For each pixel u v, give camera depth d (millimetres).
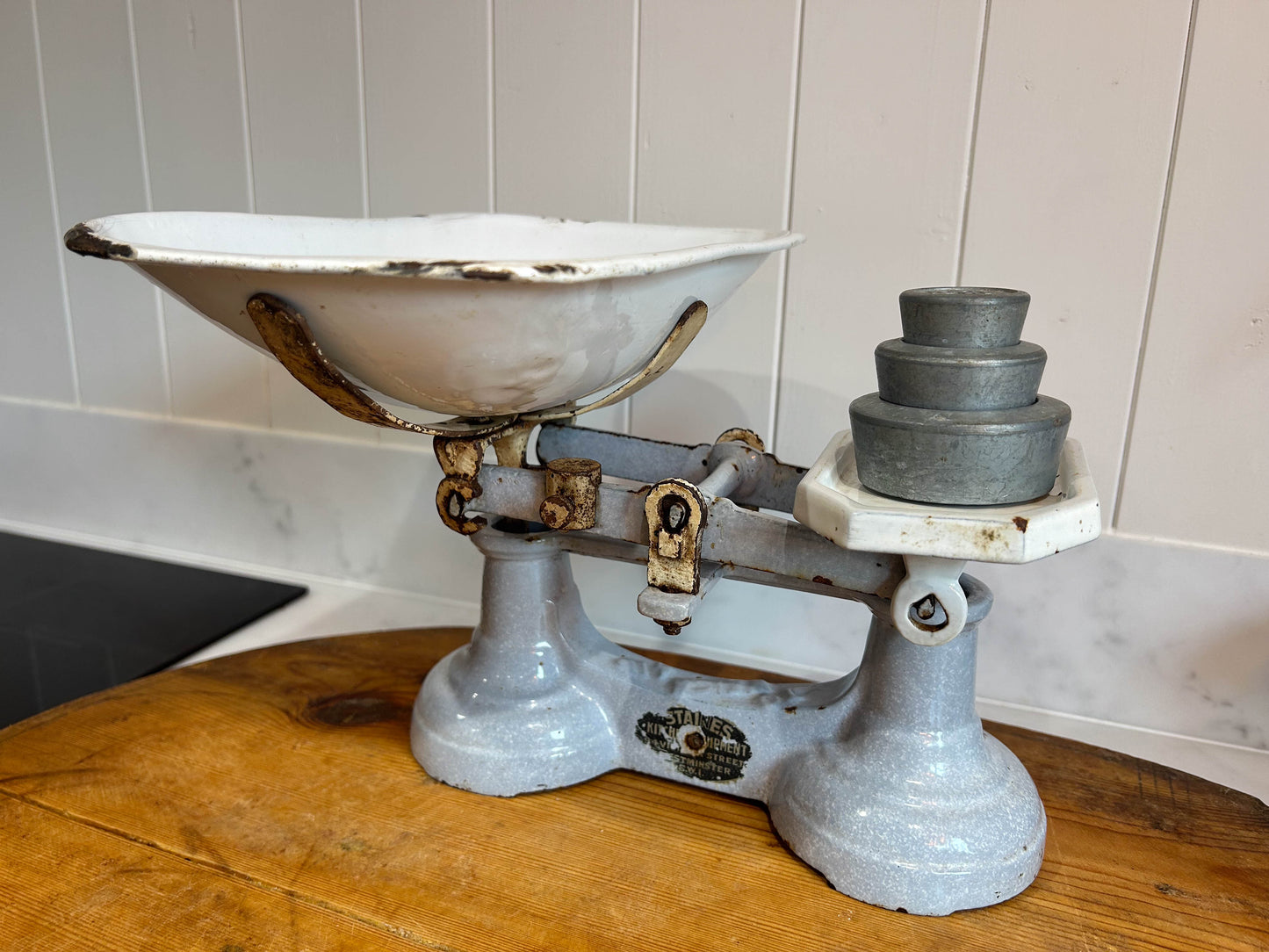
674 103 906
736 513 682
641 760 788
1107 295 826
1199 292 802
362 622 1108
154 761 798
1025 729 880
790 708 745
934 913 648
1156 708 900
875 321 895
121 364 1230
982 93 818
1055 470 604
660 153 923
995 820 662
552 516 691
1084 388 853
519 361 565
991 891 652
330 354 587
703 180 916
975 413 572
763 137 887
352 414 625
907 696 681
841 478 650
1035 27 792
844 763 696
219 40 1045
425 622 1106
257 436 1185
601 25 909
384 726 861
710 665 989
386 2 973
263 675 947
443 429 679
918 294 597
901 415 578
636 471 829
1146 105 780
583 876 675
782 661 1014
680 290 610
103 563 1252
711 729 759
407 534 1147
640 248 795
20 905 632
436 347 550
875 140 855
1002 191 833
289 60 1025
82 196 1164
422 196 1019
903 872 646
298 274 509
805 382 933
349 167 1036
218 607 1121
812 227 893
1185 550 854
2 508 1374
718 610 1024
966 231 851
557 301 520
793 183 889
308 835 708
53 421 1291
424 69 979
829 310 907
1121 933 635
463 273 482
